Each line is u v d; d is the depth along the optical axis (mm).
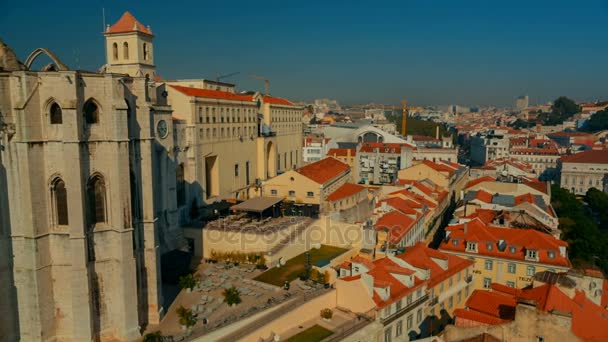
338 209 112062
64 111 46406
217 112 108188
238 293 63094
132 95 52531
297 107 172875
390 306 60594
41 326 49062
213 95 109625
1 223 46750
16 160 46750
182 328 54625
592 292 62031
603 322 52094
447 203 144625
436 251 77562
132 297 51781
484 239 86625
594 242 115188
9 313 48094
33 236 47719
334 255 85562
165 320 56969
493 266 84000
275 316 57281
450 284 73625
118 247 50531
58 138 47562
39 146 47688
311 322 60156
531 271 80688
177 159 91625
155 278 55375
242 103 121812
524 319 49250
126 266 50938
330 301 64375
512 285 82500
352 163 185500
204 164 102688
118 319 51531
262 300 63719
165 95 90062
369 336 56375
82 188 47969
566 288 57375
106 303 51375
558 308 51562
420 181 140500
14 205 47406
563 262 79500
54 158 48000
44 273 49094
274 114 150000
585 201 192500
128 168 50562
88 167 48969
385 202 106000
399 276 65375
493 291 67312
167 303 62312
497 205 110812
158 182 82750
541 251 81562
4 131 46000
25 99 46281
